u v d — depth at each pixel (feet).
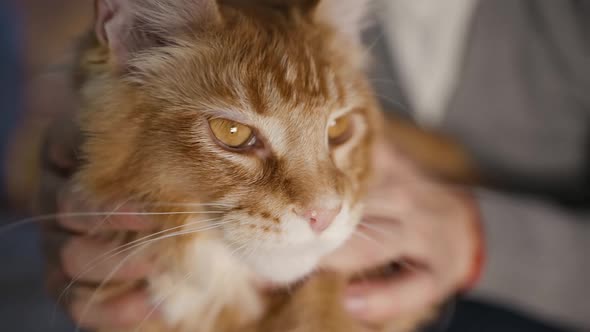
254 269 0.87
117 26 0.81
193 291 0.88
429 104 1.28
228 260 0.89
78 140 0.82
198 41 0.83
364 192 0.92
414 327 1.07
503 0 1.22
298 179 0.80
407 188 0.99
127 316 0.86
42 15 1.36
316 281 0.90
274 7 0.93
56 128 0.88
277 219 0.80
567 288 1.04
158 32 0.85
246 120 0.80
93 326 0.87
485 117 1.28
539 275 1.03
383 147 1.00
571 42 1.20
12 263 1.13
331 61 0.88
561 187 1.27
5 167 1.22
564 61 1.22
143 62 0.82
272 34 0.84
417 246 0.95
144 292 0.86
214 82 0.81
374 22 1.11
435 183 1.05
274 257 0.83
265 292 0.92
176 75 0.82
